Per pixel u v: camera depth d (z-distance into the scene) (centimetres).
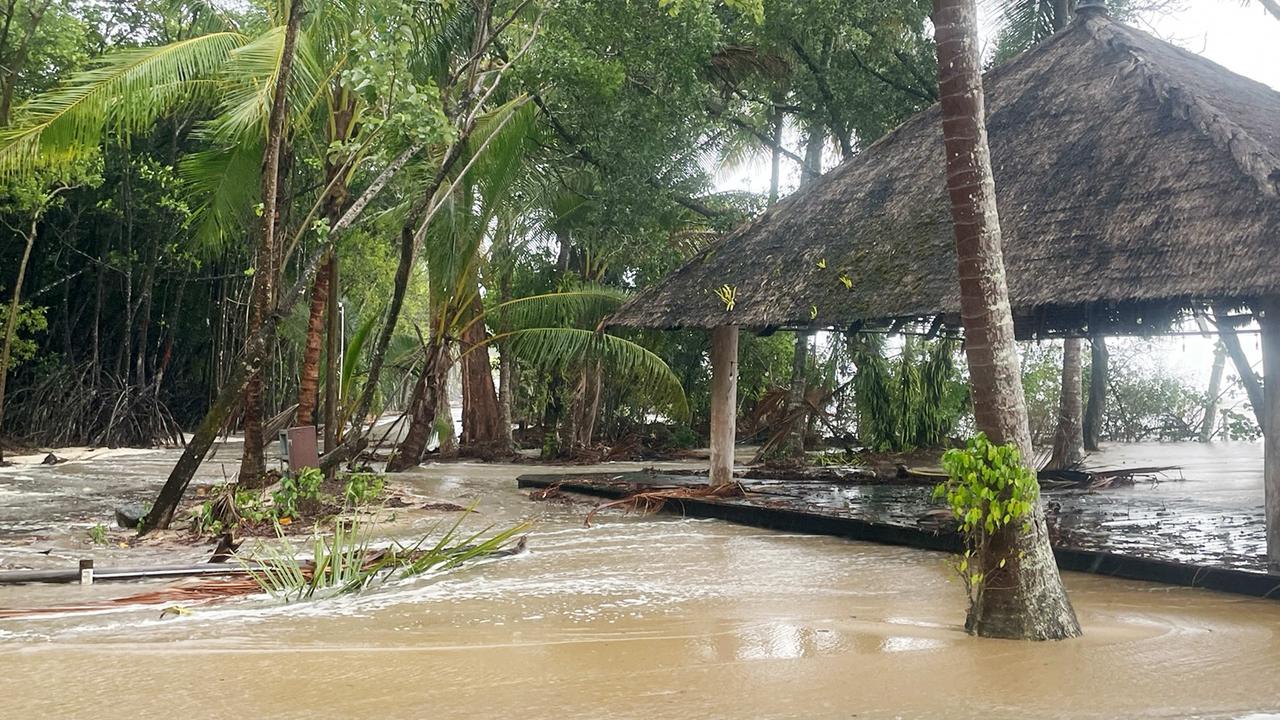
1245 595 700
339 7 1121
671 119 1619
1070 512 1090
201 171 1301
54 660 507
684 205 1836
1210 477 1555
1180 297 759
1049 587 560
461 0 1320
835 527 1000
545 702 433
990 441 562
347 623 610
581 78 1529
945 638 558
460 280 1550
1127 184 871
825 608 657
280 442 1224
